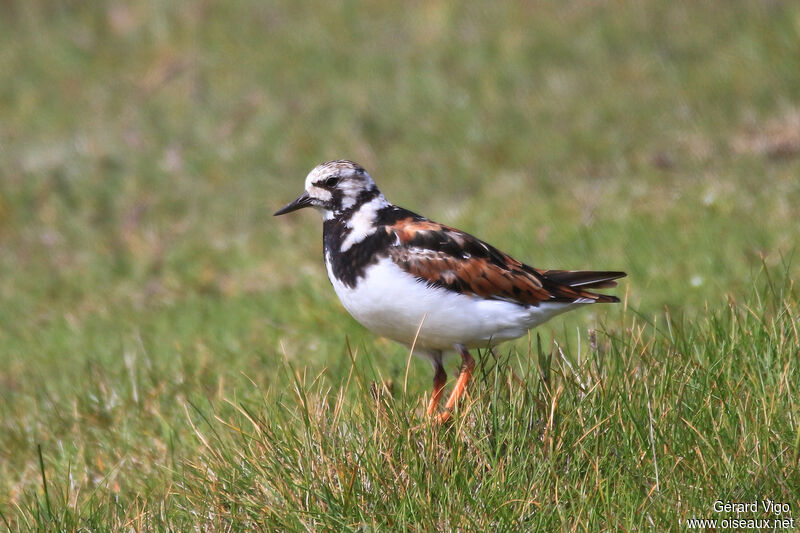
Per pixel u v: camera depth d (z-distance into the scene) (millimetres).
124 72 23703
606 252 14094
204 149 20344
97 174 19875
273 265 15789
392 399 8070
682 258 13359
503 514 7059
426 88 21203
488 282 8891
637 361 8633
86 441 10281
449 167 18703
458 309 8797
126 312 14984
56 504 8758
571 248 14445
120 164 20156
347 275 9039
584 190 16828
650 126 18938
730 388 7789
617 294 12641
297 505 7430
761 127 18047
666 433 7543
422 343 9180
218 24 24844
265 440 8094
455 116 20188
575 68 21328
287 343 12398
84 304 15562
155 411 10500
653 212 15242
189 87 22500
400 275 8742
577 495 7262
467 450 7688
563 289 9359
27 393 11961
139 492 8766
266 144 20188
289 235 16969
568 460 7582
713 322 8906
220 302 14672
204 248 16984
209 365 11695
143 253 17125
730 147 17500
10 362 13523
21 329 14836
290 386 9609
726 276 12500
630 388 7934
